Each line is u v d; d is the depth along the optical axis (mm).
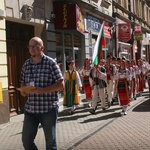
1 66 10336
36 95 5000
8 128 9695
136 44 33531
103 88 12516
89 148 7184
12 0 11266
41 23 13219
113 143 7578
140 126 9430
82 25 16375
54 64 5047
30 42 5035
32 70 5055
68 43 16375
